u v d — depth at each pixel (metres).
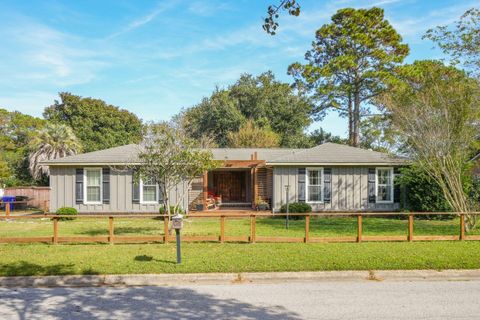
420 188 19.88
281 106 43.12
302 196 21.50
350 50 37.28
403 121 16.03
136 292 7.71
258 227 16.34
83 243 12.19
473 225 14.77
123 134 45.56
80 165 21.12
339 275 8.82
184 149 13.58
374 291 7.77
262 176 24.64
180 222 9.43
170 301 7.12
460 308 6.75
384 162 21.28
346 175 21.66
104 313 6.48
